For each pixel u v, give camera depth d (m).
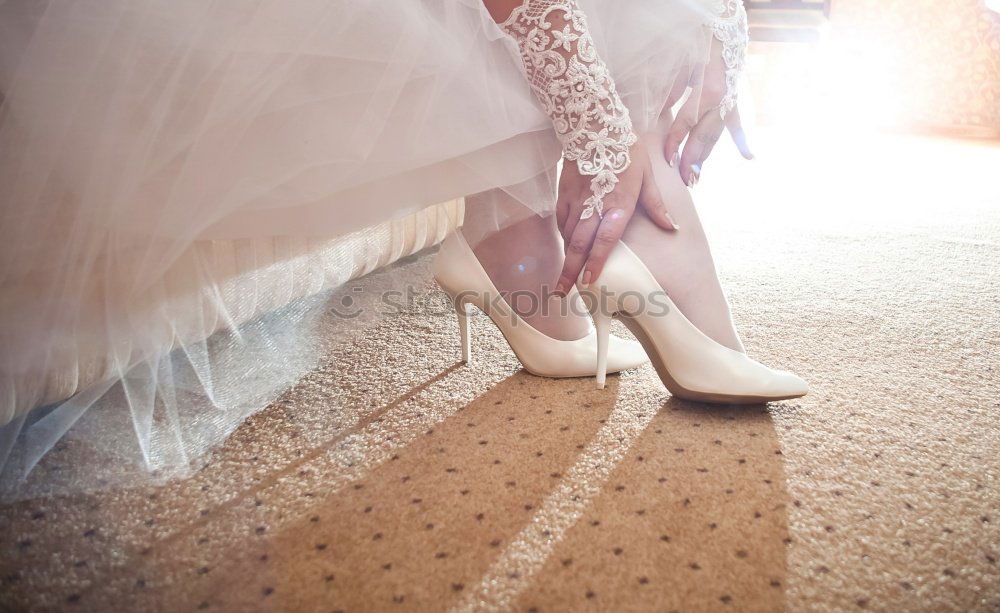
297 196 0.74
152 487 0.75
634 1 0.83
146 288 0.72
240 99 0.68
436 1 0.77
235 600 0.58
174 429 0.80
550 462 0.81
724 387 0.90
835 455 0.82
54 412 0.76
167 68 0.68
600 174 0.84
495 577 0.62
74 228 0.69
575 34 0.79
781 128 4.33
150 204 0.69
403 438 0.87
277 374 0.92
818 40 4.35
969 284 1.43
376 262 1.02
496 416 0.92
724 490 0.75
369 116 0.73
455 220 1.01
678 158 0.96
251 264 0.84
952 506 0.72
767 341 1.15
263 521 0.70
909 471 0.78
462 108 0.77
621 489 0.75
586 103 0.81
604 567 0.63
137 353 0.75
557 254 1.03
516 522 0.70
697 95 0.90
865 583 0.61
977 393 0.97
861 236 1.82
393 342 1.18
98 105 0.67
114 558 0.64
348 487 0.76
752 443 0.84
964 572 0.62
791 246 1.74
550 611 0.58
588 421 0.91
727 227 1.94
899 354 1.10
